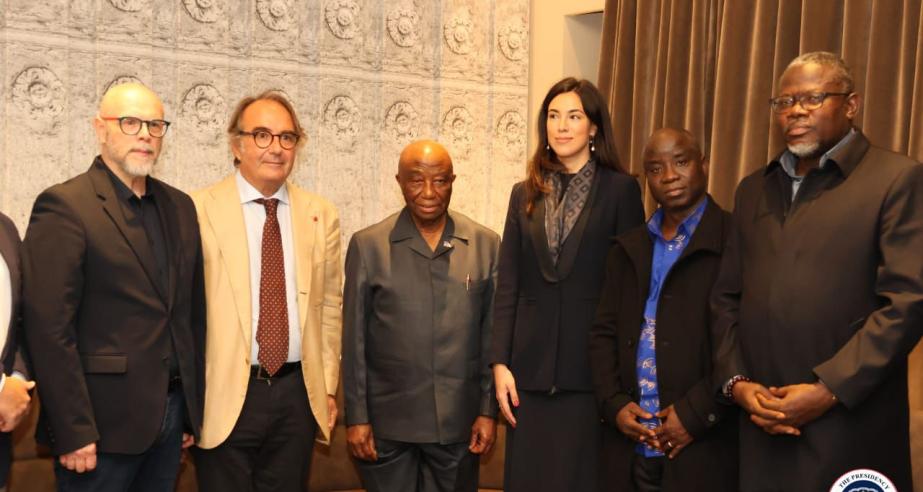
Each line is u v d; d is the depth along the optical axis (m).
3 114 3.70
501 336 3.32
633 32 4.77
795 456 2.59
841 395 2.44
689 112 4.50
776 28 4.17
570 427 3.21
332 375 3.45
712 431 2.87
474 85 4.98
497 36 5.03
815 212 2.60
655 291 3.03
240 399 3.12
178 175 4.11
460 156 4.95
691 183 2.98
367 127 4.64
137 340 2.81
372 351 3.40
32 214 2.79
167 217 2.99
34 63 3.76
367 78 4.62
